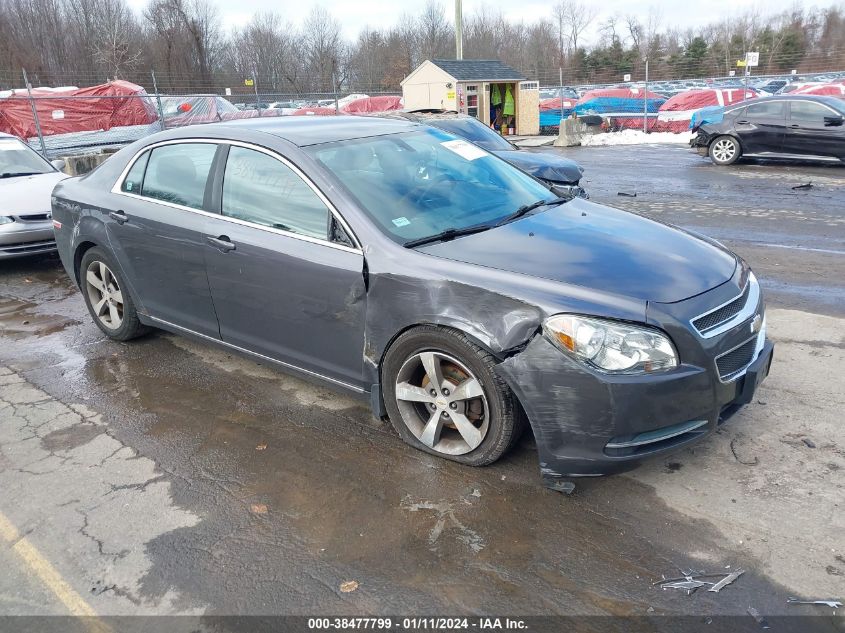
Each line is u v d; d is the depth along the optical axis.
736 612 2.52
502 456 3.44
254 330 4.14
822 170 13.74
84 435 3.99
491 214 3.91
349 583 2.74
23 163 8.76
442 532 3.01
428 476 3.41
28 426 4.12
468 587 2.70
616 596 2.62
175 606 2.67
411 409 3.59
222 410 4.22
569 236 3.61
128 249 4.76
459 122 10.67
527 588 2.68
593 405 2.91
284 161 3.89
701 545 2.86
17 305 6.57
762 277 6.55
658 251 3.47
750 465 3.37
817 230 8.45
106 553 2.98
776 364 4.46
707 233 8.54
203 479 3.50
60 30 50.75
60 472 3.62
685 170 14.59
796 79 25.23
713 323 3.06
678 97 23.30
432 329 3.28
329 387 3.93
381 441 3.78
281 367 4.14
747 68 22.81
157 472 3.58
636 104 24.47
